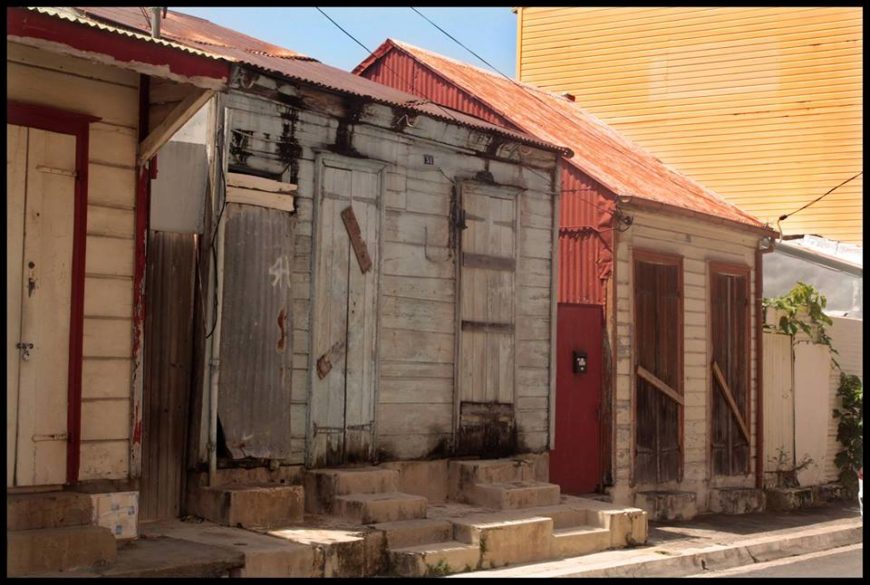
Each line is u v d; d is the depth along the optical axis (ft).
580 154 55.98
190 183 34.99
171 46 28.12
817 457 64.95
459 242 43.73
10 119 27.86
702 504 56.13
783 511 59.06
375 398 40.32
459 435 43.50
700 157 82.79
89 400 29.45
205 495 34.04
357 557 33.12
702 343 56.75
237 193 35.70
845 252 72.33
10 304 27.71
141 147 30.50
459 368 43.52
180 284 34.73
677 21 84.12
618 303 50.83
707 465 56.54
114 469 29.89
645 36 84.99
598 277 50.93
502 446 45.34
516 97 64.54
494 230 45.34
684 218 54.39
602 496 49.62
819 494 63.00
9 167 27.81
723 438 58.03
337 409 38.96
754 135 81.20
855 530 52.95
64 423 28.66
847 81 78.84
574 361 49.42
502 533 36.96
